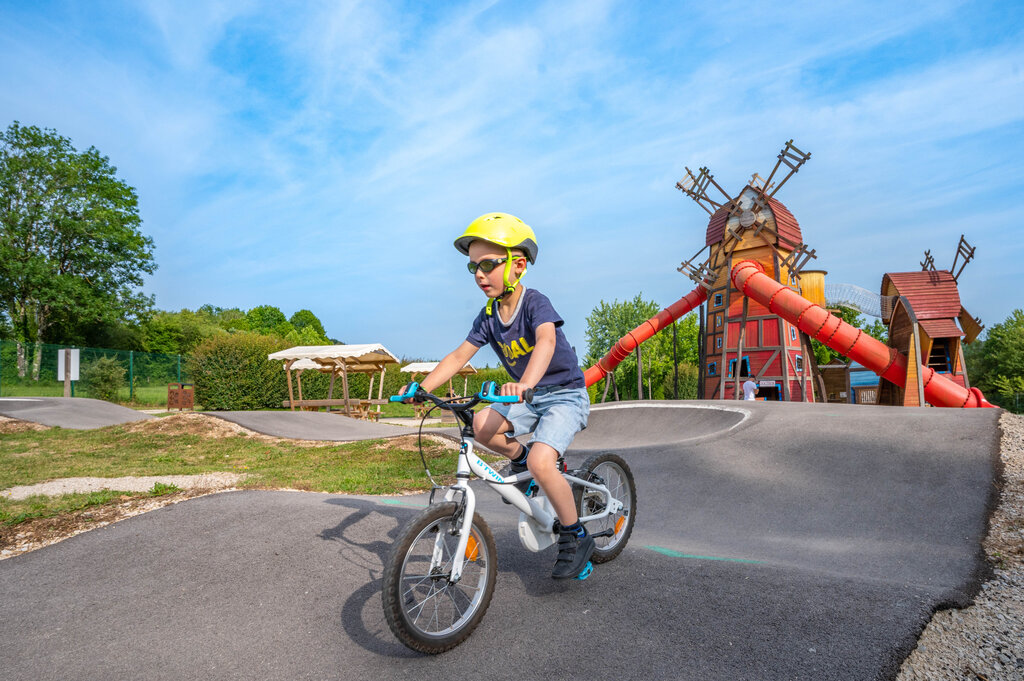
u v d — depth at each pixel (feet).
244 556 14.46
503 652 9.70
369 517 16.89
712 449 30.63
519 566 13.35
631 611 10.87
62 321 130.00
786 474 26.04
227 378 93.09
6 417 53.98
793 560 16.17
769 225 78.18
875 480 23.88
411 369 107.34
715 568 12.57
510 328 11.49
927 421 29.66
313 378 104.63
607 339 139.54
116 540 16.01
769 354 76.33
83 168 134.72
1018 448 24.43
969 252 71.56
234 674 9.67
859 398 103.96
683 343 137.08
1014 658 9.62
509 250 11.03
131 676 9.78
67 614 12.23
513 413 11.18
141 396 109.40
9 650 10.88
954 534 18.08
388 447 41.83
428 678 9.08
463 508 9.82
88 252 130.52
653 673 8.95
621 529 13.66
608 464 13.46
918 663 9.23
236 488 23.61
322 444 45.62
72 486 25.93
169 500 20.44
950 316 66.59
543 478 10.26
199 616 11.84
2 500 22.34
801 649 9.49
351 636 10.65
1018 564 14.83
